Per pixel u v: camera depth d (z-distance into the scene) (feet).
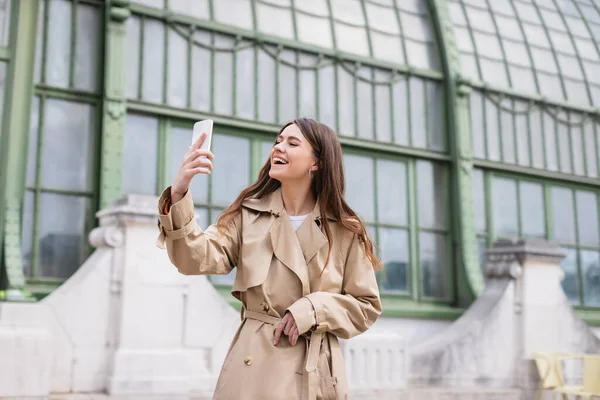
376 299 7.93
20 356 19.01
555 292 30.78
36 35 26.61
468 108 36.68
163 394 21.50
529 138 38.45
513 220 37.55
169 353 21.98
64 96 27.22
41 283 25.88
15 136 25.57
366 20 35.14
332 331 7.59
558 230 39.04
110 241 22.18
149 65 28.91
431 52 36.78
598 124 41.34
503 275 30.42
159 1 29.45
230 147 30.42
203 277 23.22
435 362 27.71
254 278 7.55
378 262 8.17
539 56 40.63
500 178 37.58
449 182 35.83
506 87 37.93
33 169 26.35
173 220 7.10
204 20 30.12
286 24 32.53
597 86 42.16
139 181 28.27
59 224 26.61
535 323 29.99
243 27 31.27
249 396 7.22
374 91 34.42
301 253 7.71
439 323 33.53
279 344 7.38
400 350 25.14
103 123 27.12
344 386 7.61
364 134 33.81
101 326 21.79
